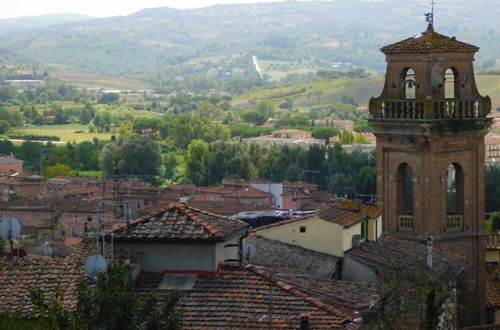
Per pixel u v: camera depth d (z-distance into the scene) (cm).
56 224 13750
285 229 6750
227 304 4519
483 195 8312
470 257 8238
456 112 8056
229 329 4356
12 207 17612
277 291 4569
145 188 19675
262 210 14200
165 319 3822
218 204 14725
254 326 4356
